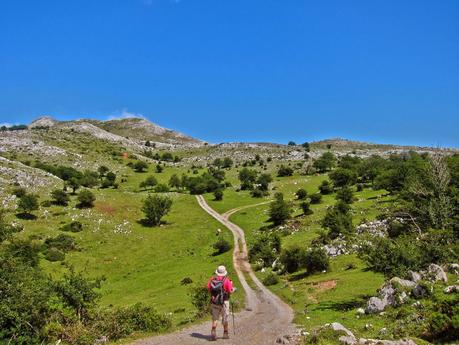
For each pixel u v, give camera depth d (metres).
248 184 152.50
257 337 18.42
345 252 59.91
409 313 20.84
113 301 57.06
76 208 109.56
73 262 79.69
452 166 75.88
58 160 186.38
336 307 31.62
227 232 101.19
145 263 83.31
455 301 15.93
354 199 102.00
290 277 57.19
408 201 68.12
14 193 109.25
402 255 31.05
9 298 16.80
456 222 46.97
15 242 40.22
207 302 30.64
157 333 20.31
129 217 111.69
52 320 18.17
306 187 144.75
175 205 130.12
